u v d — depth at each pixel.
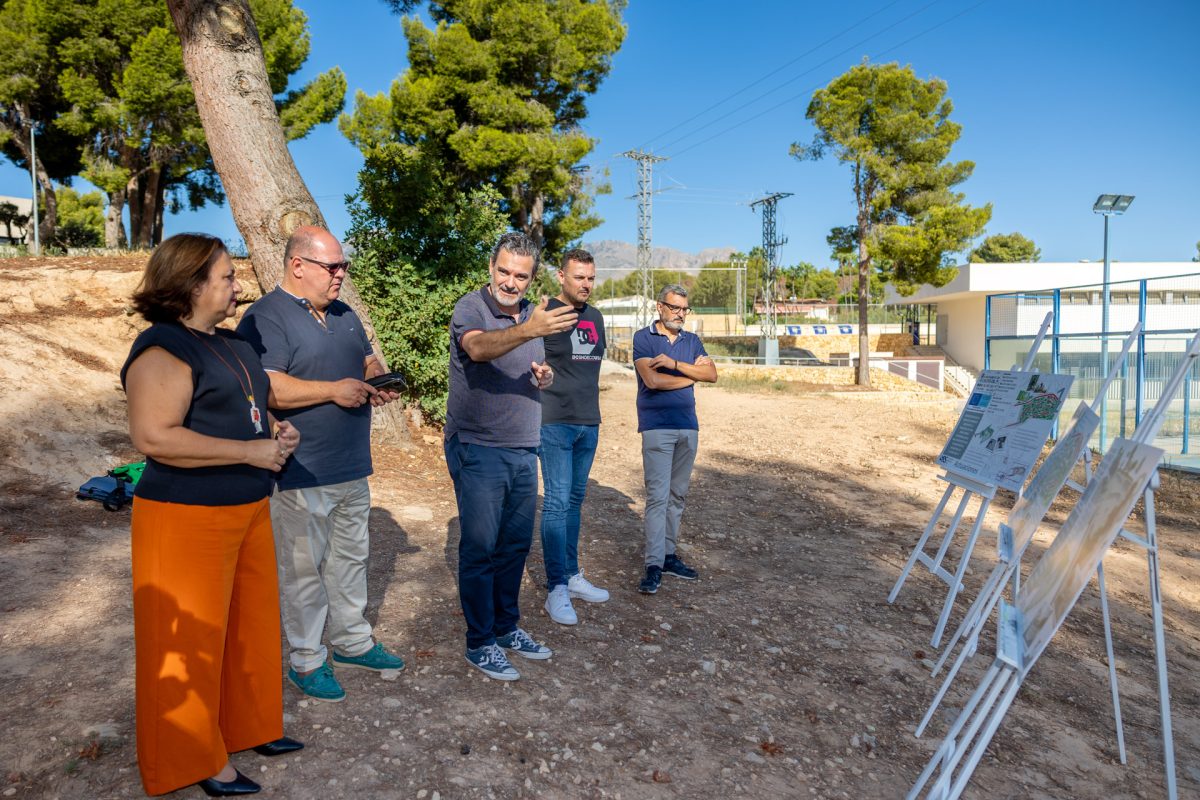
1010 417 4.68
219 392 2.32
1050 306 28.14
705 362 5.00
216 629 2.38
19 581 4.06
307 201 7.47
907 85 25.94
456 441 3.45
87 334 8.06
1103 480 2.88
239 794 2.53
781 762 3.11
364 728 2.99
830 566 5.79
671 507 5.07
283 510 2.96
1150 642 4.91
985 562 6.14
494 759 2.89
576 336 4.23
